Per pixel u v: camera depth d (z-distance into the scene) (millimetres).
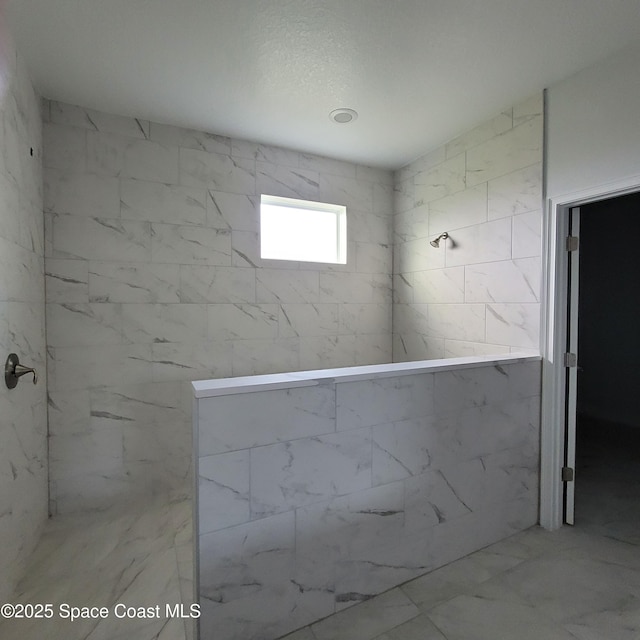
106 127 2367
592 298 4195
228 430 1314
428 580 1731
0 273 1571
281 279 2908
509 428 2064
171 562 1858
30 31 1681
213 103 2275
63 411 2283
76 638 1430
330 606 1524
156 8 1551
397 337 3324
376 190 3295
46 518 2197
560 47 1799
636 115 1776
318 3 1530
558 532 2119
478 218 2564
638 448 3336
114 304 2402
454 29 1677
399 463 1691
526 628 1463
